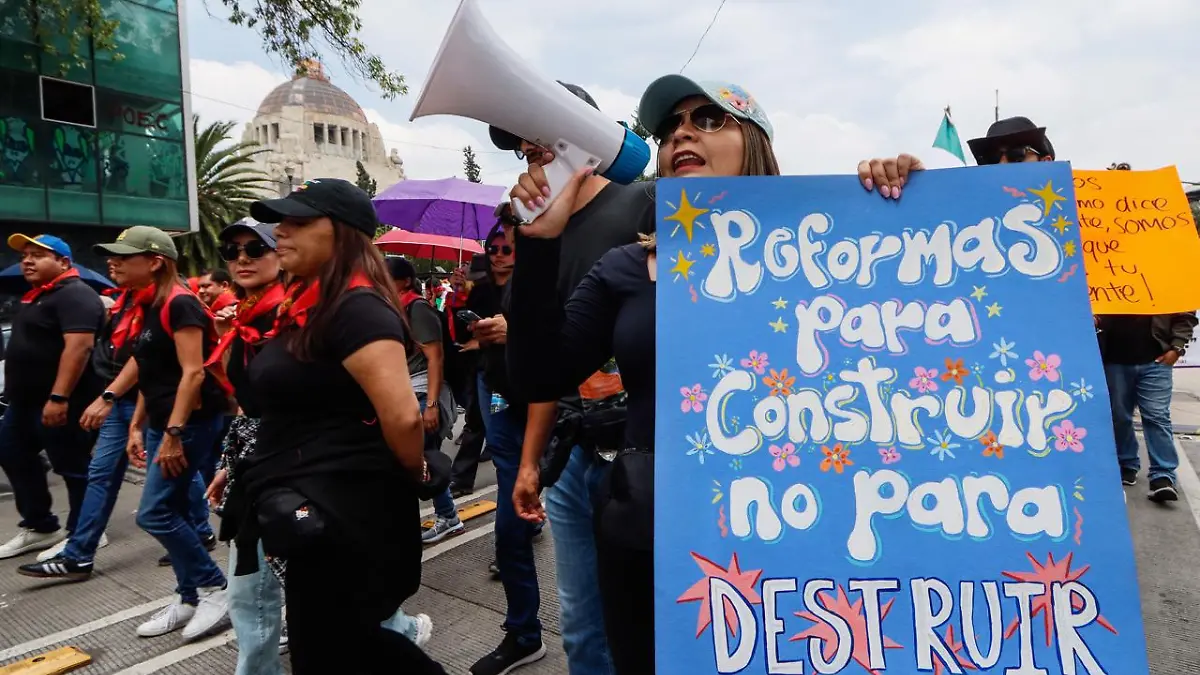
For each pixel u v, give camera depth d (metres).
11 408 4.11
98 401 3.72
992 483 1.24
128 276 3.18
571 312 1.53
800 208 1.39
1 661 2.95
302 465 1.83
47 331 4.05
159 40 16.05
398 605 2.00
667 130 1.62
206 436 3.21
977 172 1.37
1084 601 1.19
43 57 14.19
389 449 1.89
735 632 1.22
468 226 7.57
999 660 1.18
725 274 1.37
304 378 1.83
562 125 1.32
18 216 14.05
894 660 1.20
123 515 4.88
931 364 1.31
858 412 1.29
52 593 3.61
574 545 2.05
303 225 1.86
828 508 1.26
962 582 1.21
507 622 2.74
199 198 24.27
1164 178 2.70
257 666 2.33
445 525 4.23
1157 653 2.74
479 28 1.22
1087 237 2.69
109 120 15.31
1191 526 4.13
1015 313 1.31
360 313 1.82
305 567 1.83
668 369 1.32
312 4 9.53
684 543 1.25
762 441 1.29
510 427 2.73
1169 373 4.57
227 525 2.03
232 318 2.97
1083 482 1.23
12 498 5.44
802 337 1.33
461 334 4.27
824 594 1.23
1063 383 1.27
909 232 1.36
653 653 1.42
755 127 1.56
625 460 1.44
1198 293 2.57
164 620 3.15
